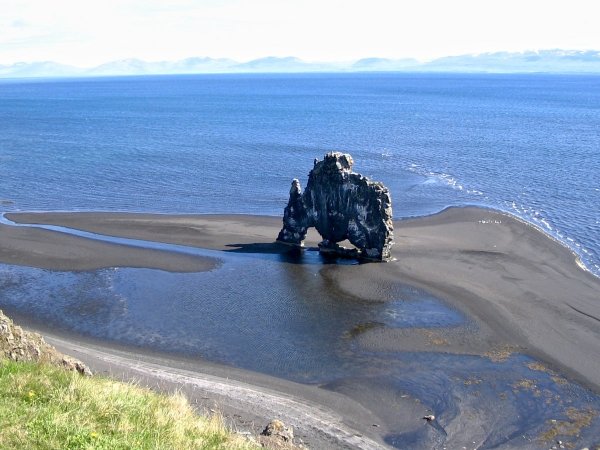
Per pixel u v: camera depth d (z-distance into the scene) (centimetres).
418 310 4481
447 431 2991
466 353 3844
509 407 3212
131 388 2195
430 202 7631
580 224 6575
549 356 3775
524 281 4978
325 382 3509
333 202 5650
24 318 4406
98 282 5109
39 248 5912
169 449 1694
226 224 6712
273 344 3988
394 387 3434
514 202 7538
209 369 3638
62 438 1612
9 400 1794
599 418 3102
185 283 5069
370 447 2747
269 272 5284
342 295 4778
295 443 2552
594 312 4394
